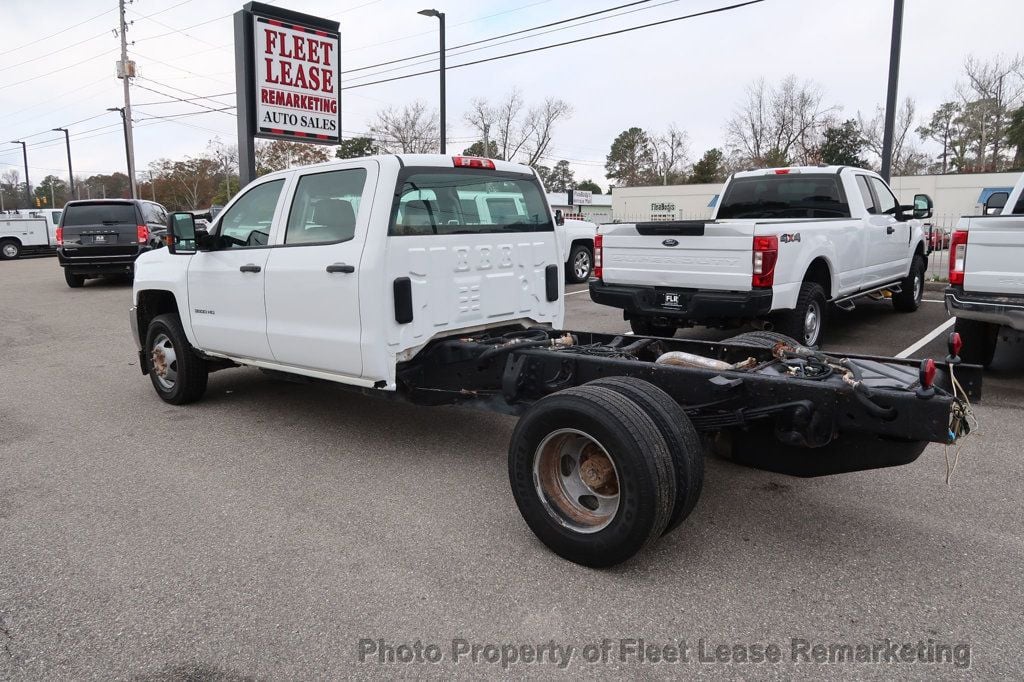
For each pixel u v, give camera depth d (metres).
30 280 18.14
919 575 3.44
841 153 57.28
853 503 4.27
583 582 3.41
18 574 3.55
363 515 4.18
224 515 4.21
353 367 4.78
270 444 5.47
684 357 4.25
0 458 5.25
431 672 2.78
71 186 60.31
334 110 13.31
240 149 12.25
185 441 5.57
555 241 5.91
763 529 3.95
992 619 3.08
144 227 15.80
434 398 4.95
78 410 6.50
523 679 2.74
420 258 4.79
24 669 2.81
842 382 3.54
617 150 86.25
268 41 12.16
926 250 11.09
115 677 2.77
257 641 2.99
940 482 4.56
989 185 36.34
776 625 3.06
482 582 3.43
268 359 5.50
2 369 8.28
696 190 50.78
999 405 6.12
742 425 3.72
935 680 2.70
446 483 4.66
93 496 4.52
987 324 6.83
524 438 3.67
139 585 3.43
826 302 7.79
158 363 6.62
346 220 4.83
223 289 5.70
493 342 4.95
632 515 3.30
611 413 3.35
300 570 3.55
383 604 3.25
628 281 7.81
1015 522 3.99
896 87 13.66
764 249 6.70
